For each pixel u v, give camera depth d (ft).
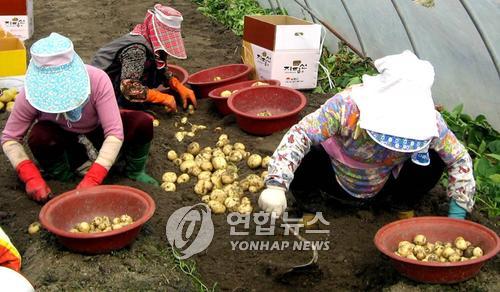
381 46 17.78
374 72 17.26
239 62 18.90
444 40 15.65
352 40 18.97
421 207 11.60
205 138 13.98
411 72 9.37
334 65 17.93
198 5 25.04
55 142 11.21
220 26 22.45
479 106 15.15
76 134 11.43
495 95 14.73
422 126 9.36
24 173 10.96
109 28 21.75
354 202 11.13
